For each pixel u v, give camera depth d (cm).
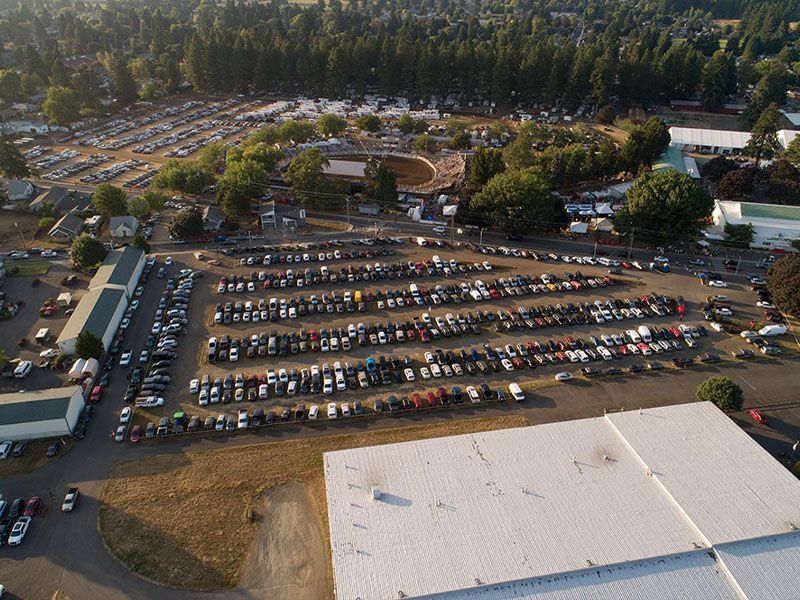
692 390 8950
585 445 7150
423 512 6212
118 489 7212
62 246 13412
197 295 11462
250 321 10638
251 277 12069
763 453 7012
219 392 8844
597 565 5641
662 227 12838
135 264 11919
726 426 7456
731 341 10144
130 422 8275
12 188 15612
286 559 6419
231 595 6050
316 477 7406
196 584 6150
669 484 6544
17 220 14800
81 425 8088
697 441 7181
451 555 5753
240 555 6450
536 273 12306
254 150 16550
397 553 5772
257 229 14325
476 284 11712
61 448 7806
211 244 13588
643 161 17450
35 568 6284
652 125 17362
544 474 6706
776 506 6278
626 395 8844
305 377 9150
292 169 15338
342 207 15438
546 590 5453
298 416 8338
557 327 10525
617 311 10900
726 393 8006
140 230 14125
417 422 8288
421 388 8981
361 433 8100
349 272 12175
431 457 6944
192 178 15350
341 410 8456
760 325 10506
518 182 13562
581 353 9625
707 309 11006
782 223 13662
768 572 5588
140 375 9175
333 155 19775
